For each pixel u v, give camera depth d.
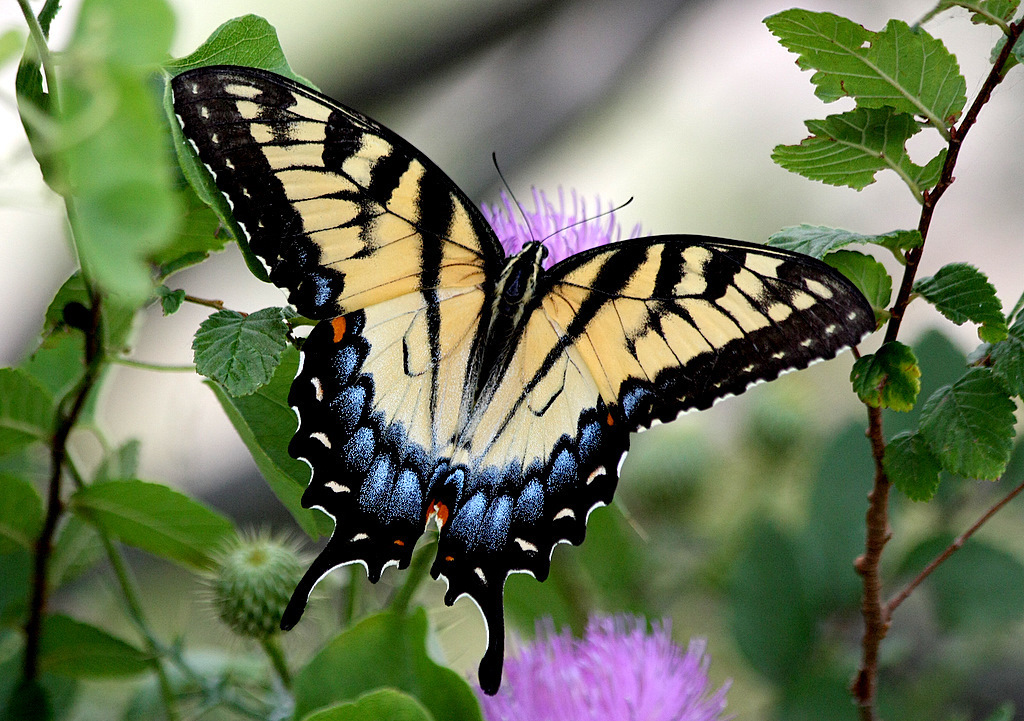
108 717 1.08
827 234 1.01
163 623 1.09
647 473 1.12
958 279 1.00
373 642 1.02
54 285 1.12
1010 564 1.07
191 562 1.04
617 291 1.03
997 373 1.00
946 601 1.07
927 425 1.01
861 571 1.02
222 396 1.02
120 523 1.03
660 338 1.03
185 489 1.08
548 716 1.02
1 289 1.11
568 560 1.08
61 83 0.81
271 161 1.01
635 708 1.02
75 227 1.00
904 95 1.00
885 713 1.07
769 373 1.02
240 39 1.01
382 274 1.02
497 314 1.03
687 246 1.02
